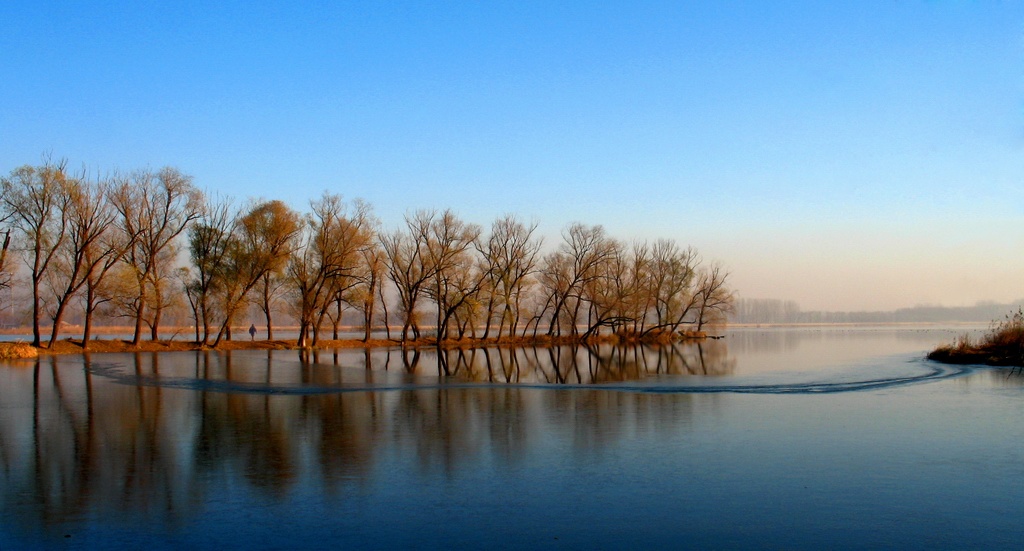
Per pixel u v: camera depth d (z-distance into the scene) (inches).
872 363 1877.5
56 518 494.3
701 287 3816.4
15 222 2001.7
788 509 515.5
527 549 437.4
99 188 2116.1
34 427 834.8
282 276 2576.3
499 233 2987.2
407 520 490.9
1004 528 474.3
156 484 579.5
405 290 2878.9
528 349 2839.6
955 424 856.9
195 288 2484.0
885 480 592.1
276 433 800.3
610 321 3218.5
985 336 2006.6
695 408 1003.9
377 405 1037.8
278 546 442.0
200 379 1395.2
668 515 502.3
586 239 3159.5
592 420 896.9
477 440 762.2
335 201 2618.1
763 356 2292.1
